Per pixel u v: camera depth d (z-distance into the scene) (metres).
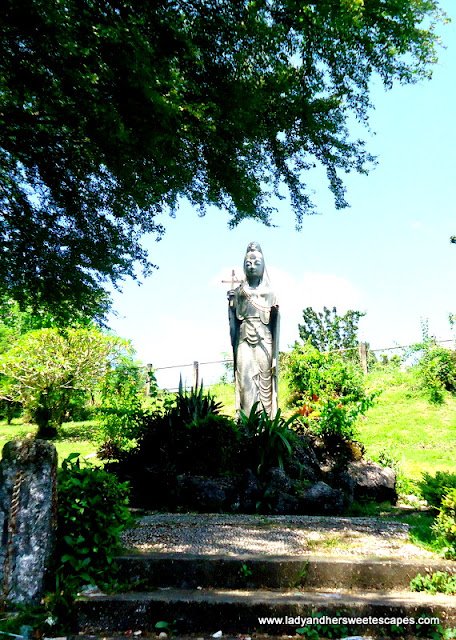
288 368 14.55
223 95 5.00
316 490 6.21
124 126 4.68
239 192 6.40
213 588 3.35
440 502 4.59
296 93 5.53
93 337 13.52
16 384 13.86
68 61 4.18
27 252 7.41
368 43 5.12
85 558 3.36
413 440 11.97
